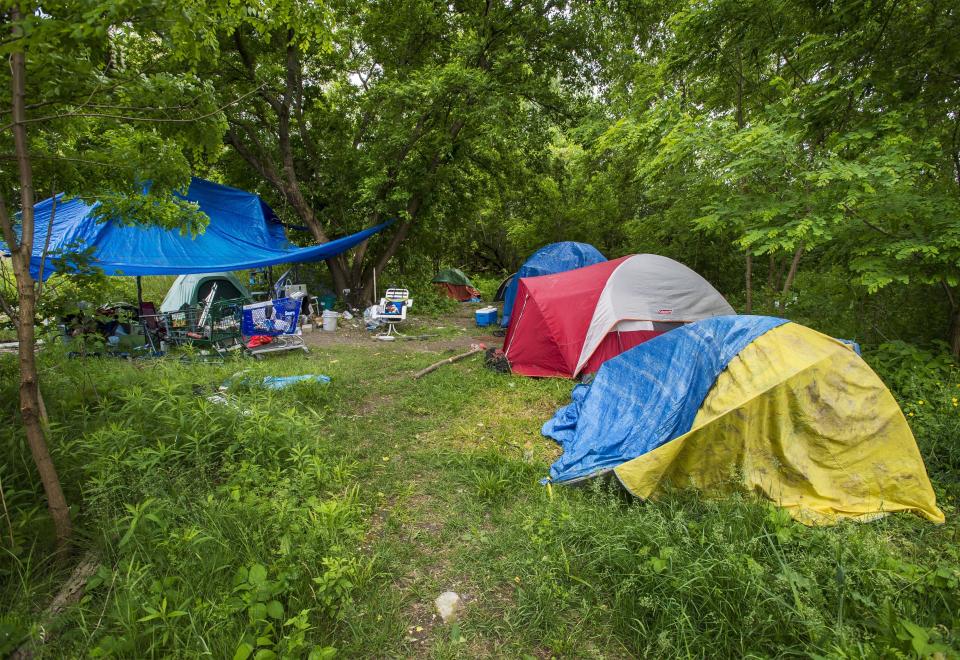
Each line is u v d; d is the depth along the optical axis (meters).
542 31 11.62
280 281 13.46
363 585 2.50
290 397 5.12
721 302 6.91
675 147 5.24
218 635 1.99
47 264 3.85
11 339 7.51
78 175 3.17
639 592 2.39
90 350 5.41
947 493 3.35
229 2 2.65
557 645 2.17
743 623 2.09
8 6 1.75
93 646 1.99
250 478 3.21
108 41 2.37
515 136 12.17
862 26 4.86
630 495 3.23
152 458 3.11
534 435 4.73
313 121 13.66
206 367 5.95
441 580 2.64
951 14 4.62
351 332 10.84
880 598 2.26
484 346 8.93
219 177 14.16
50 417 3.69
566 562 2.56
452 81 10.65
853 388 3.30
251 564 2.36
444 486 3.64
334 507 2.80
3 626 1.97
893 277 4.39
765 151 4.44
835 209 4.58
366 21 12.27
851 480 3.23
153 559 2.46
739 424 3.27
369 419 5.02
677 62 6.65
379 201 12.42
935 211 4.48
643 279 6.72
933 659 1.84
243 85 10.95
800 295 6.54
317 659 1.88
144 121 2.72
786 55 6.07
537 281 7.27
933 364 4.68
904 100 5.14
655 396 4.18
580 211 15.06
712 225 5.55
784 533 2.71
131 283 13.81
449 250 22.48
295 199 12.50
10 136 2.78
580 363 6.51
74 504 2.83
